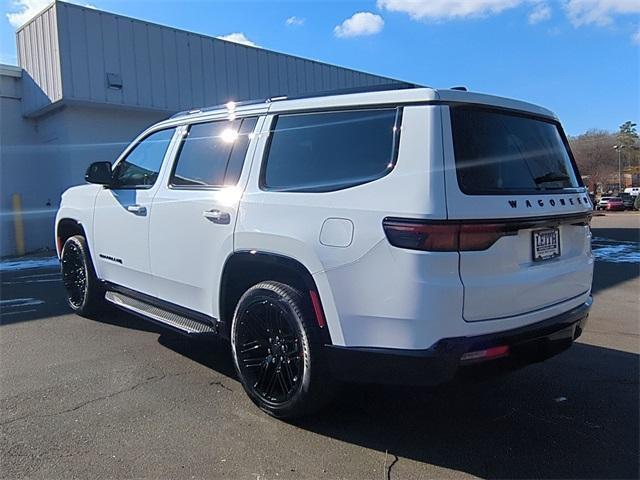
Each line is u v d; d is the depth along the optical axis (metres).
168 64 12.84
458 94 2.78
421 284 2.49
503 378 3.88
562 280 3.04
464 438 2.98
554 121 3.45
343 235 2.74
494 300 2.63
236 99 14.28
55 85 11.27
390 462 2.72
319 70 16.67
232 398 3.48
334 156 2.97
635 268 9.19
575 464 2.71
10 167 12.68
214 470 2.62
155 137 4.47
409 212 2.54
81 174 11.98
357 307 2.70
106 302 5.37
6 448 2.82
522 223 2.74
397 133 2.74
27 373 3.91
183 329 3.80
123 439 2.92
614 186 84.56
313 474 2.60
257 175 3.32
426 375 2.54
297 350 2.99
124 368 4.02
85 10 11.39
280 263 3.02
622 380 3.85
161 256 4.05
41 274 8.76
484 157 2.77
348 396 3.53
